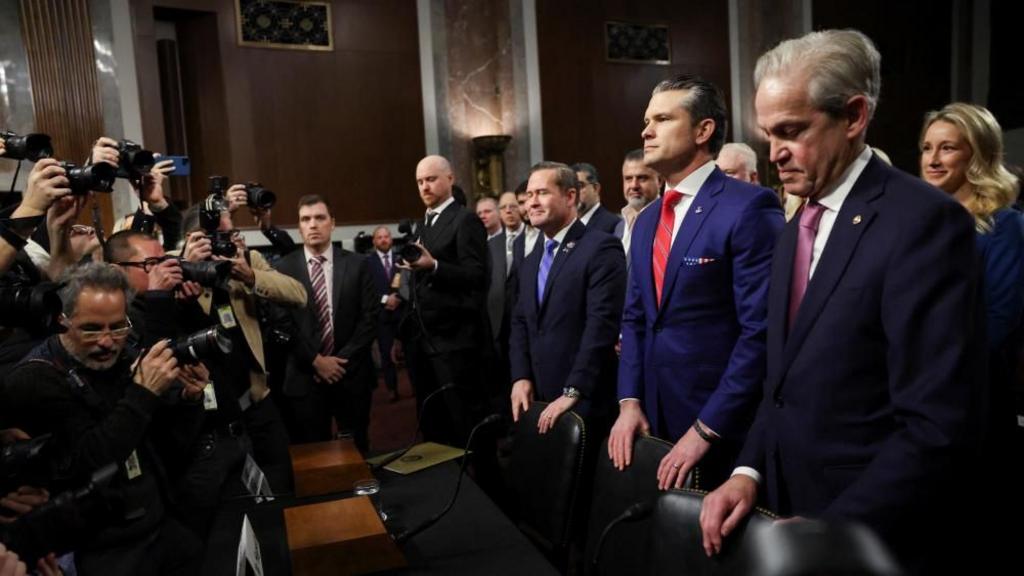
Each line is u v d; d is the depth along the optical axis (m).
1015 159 9.37
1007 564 1.60
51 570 1.22
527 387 2.34
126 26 5.94
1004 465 1.67
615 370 2.22
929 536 1.05
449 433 3.17
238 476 2.00
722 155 2.87
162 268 2.08
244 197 3.08
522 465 1.95
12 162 4.61
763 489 1.29
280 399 3.15
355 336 3.24
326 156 7.17
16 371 1.56
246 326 2.67
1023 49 9.23
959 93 9.92
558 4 8.04
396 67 7.43
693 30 8.67
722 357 1.68
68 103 5.46
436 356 3.11
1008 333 1.79
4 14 5.19
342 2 7.20
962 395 1.00
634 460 1.61
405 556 1.41
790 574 0.28
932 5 9.74
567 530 1.75
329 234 3.37
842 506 1.04
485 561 1.38
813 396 1.15
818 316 1.16
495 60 7.81
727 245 1.63
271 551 1.45
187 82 6.84
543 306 2.33
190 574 1.68
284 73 7.00
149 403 1.54
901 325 1.04
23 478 1.34
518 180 7.87
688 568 1.22
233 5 6.77
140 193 2.44
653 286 1.79
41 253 1.91
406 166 7.49
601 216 3.51
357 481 1.79
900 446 1.03
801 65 1.12
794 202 2.10
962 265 1.03
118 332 1.59
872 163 1.15
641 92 8.47
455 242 3.16
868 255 1.10
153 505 1.65
